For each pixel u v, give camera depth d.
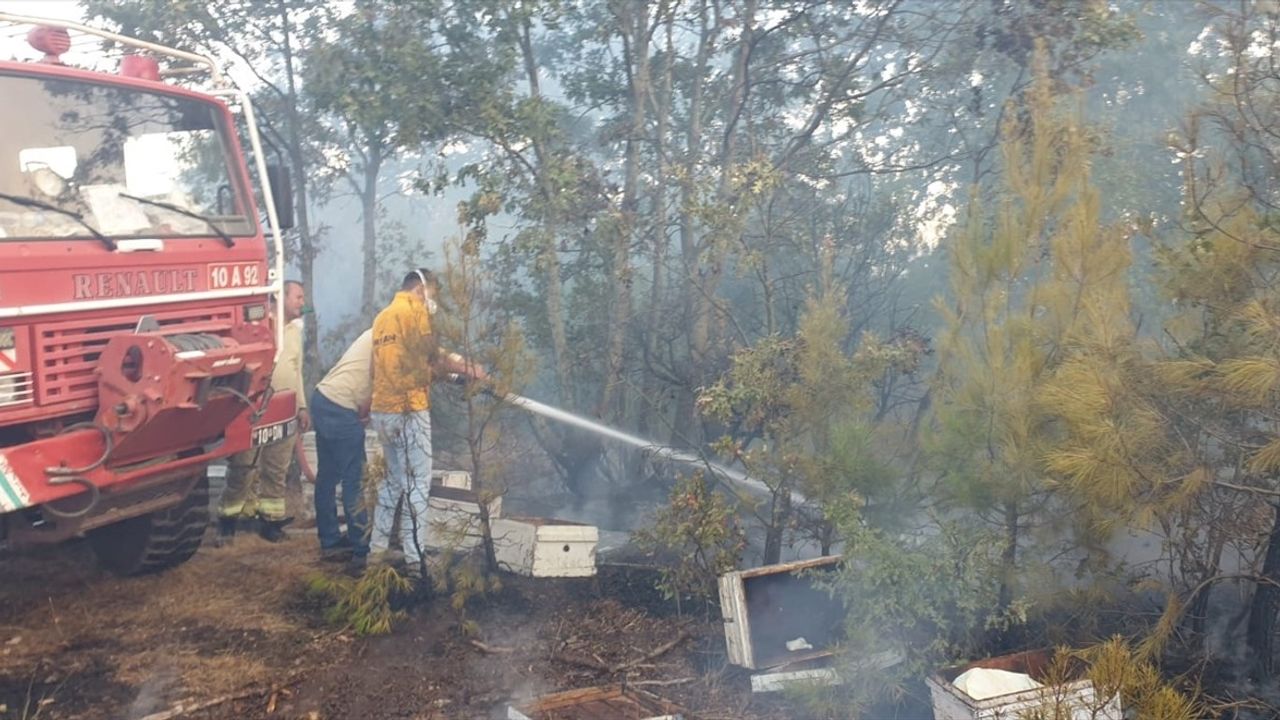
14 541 5.44
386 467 6.07
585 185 8.41
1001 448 5.01
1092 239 5.09
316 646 5.49
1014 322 5.12
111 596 6.21
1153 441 4.60
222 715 4.72
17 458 4.88
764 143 9.41
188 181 6.10
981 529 5.10
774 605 5.45
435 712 4.77
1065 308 5.05
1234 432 4.80
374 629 5.61
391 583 5.86
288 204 6.75
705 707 4.83
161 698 4.87
